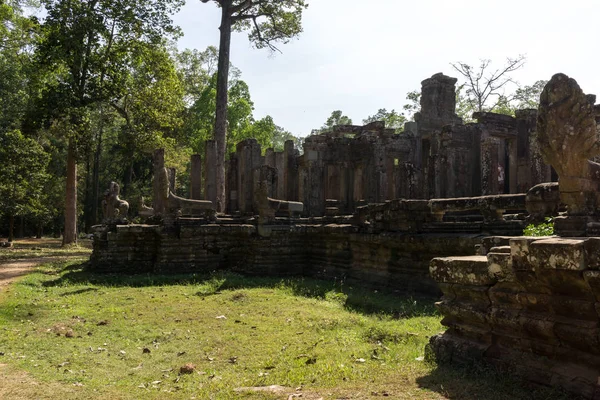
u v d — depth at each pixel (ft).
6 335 24.62
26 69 89.20
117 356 21.06
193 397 15.25
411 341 21.27
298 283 42.68
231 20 85.10
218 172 78.54
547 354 14.08
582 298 13.21
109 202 58.65
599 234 16.20
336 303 33.24
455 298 17.28
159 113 94.12
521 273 14.56
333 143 76.02
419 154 77.30
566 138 16.63
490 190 69.26
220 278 46.11
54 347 22.44
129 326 26.76
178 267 50.55
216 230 51.26
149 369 19.21
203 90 138.31
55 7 74.64
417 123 78.48
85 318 28.94
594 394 12.44
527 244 14.19
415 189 68.95
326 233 46.96
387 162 78.18
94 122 118.11
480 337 16.08
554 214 24.61
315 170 72.90
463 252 31.01
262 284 42.65
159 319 28.45
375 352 19.53
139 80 90.22
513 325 14.89
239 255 52.95
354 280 41.91
